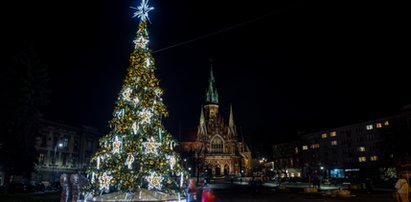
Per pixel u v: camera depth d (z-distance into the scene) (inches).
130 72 719.7
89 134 2896.2
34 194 1279.5
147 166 674.8
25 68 1568.7
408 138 2208.4
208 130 5334.6
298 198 1311.5
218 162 5123.0
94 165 720.3
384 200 1165.7
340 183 2400.3
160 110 725.9
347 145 3248.0
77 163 2684.5
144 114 688.4
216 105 5674.2
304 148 4003.4
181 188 732.0
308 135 3922.2
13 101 1525.6
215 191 1886.1
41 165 2297.0
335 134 3440.0
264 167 5024.6
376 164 2583.7
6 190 1470.2
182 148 5526.6
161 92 741.3
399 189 675.4
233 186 2536.9
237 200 1248.8
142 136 690.2
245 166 5418.3
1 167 1542.8
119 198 655.1
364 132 3048.7
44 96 1619.1
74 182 725.9
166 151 706.8
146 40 759.1
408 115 2573.8
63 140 2559.1
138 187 679.1
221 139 5270.7
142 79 717.3
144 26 769.6
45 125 2361.0
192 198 1007.0
